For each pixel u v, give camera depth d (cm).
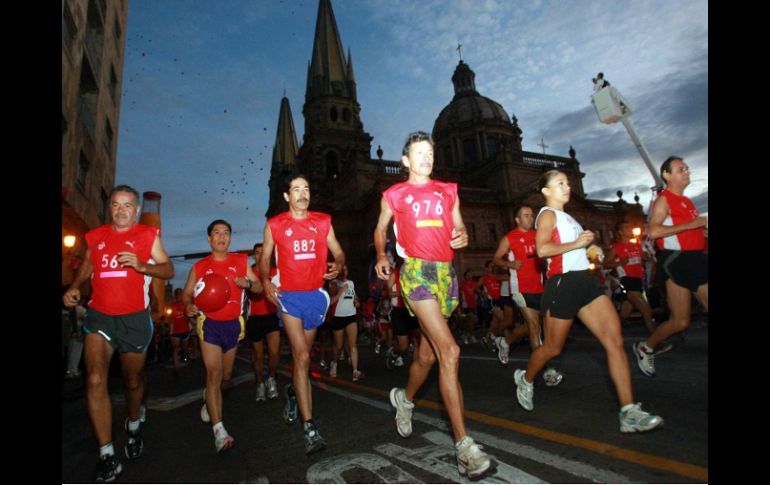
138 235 358
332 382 687
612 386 454
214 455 351
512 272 617
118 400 659
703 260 409
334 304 736
